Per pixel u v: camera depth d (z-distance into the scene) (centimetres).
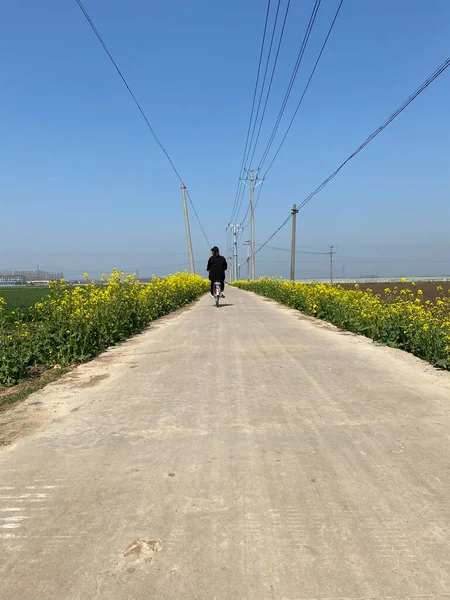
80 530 284
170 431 445
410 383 595
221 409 506
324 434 427
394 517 290
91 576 243
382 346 872
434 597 223
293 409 499
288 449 395
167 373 683
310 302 1541
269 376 646
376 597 224
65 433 447
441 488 324
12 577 244
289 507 304
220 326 1209
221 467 364
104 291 1120
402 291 1052
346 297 1312
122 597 228
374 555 254
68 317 854
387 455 379
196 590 231
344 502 308
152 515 298
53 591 233
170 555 258
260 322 1293
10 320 910
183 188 3750
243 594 228
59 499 321
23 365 705
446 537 269
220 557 255
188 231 3778
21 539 277
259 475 349
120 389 603
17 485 343
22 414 508
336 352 812
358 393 552
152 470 362
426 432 425
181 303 2088
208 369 699
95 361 796
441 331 729
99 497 322
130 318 1139
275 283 2856
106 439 429
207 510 302
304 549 261
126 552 262
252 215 5156
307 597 225
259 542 268
